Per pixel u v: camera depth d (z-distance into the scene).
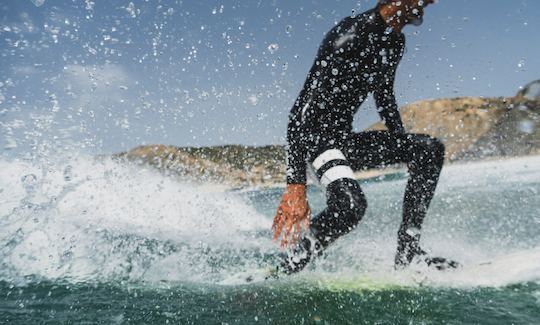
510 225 3.13
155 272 1.94
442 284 1.66
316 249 1.84
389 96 2.21
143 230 2.97
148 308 1.42
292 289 1.65
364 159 2.07
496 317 1.28
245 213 4.39
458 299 1.46
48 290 1.63
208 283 1.77
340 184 1.79
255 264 2.13
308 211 1.83
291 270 1.85
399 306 1.41
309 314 1.34
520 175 8.54
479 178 8.66
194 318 1.31
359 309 1.38
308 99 1.89
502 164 11.46
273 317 1.32
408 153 2.03
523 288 1.55
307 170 1.96
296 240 1.83
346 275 1.84
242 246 2.65
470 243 2.54
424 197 1.96
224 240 2.86
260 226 3.64
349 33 1.86
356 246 2.52
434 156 2.00
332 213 1.79
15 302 1.48
